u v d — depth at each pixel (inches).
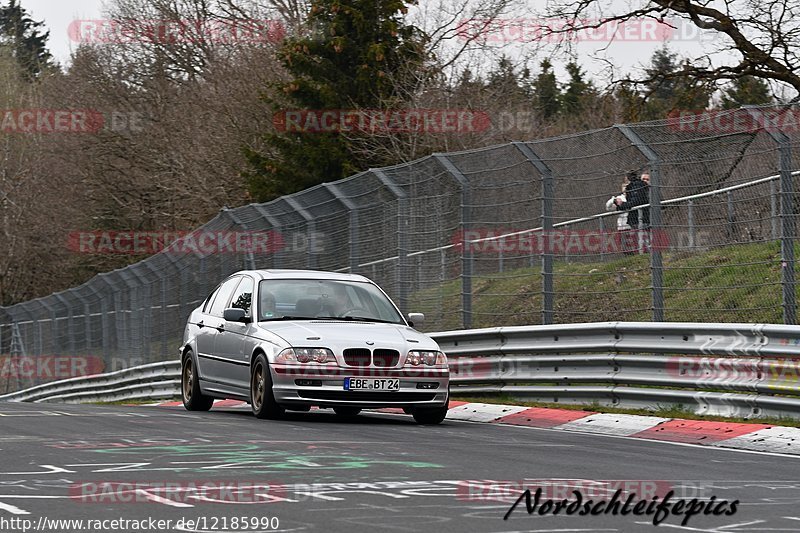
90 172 5772.6
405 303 2066.9
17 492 833.5
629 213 1653.5
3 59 7608.3
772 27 3179.1
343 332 1496.1
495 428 1471.5
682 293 1642.5
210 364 1700.3
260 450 1108.5
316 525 702.5
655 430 1403.8
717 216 1551.4
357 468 978.1
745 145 1524.4
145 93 5733.3
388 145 4136.3
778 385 1395.2
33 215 6299.2
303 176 4379.9
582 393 1672.0
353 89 4419.3
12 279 6535.4
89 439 1214.3
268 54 5142.7
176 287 2817.4
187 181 5059.1
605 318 1737.2
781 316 1539.1
